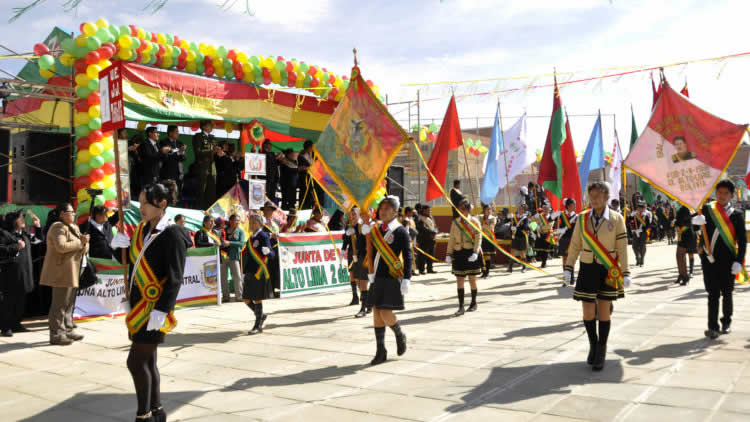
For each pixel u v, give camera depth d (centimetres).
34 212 1190
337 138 634
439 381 487
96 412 429
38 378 540
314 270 1207
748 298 928
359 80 625
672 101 722
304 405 430
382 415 401
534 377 488
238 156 1401
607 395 428
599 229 504
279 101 1384
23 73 1235
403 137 588
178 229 368
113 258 910
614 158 2044
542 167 1366
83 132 1009
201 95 1234
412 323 793
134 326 358
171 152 1213
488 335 686
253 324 834
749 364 504
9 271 770
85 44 1012
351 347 648
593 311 513
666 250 2227
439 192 1380
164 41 1170
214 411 421
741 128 661
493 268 1689
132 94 1115
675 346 588
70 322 731
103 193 1002
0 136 964
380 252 565
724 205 630
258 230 768
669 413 382
